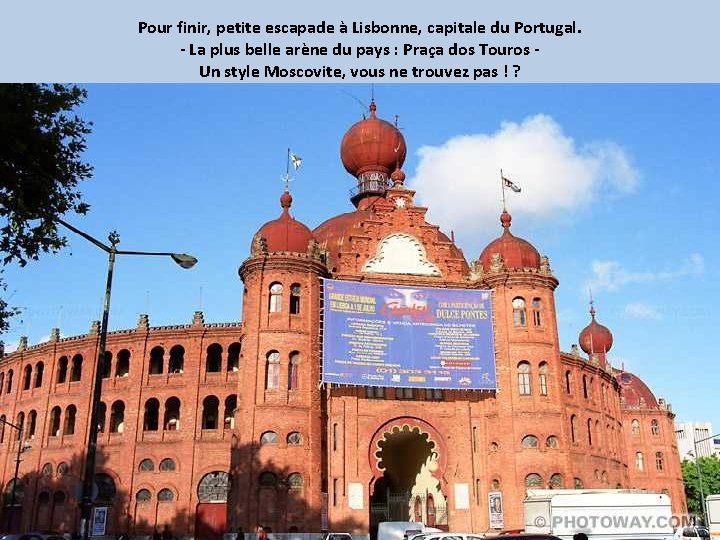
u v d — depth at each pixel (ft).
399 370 186.50
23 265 88.58
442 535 116.37
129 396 225.15
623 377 340.39
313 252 193.06
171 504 213.87
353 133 258.37
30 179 84.64
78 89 87.25
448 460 191.21
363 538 178.29
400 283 202.08
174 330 228.63
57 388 236.63
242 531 159.94
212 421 229.25
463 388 188.75
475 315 195.52
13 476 237.25
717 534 146.61
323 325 185.98
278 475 172.04
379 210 209.15
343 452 183.83
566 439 192.13
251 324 184.34
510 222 215.10
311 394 181.47
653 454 322.75
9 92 81.51
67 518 217.56
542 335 199.11
